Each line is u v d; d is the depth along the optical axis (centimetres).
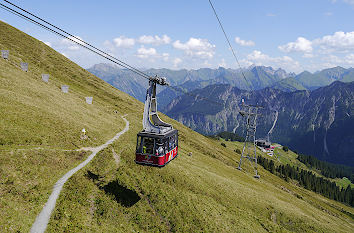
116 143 5119
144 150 3002
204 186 4988
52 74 10838
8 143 3017
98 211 2684
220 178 6166
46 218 2120
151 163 2977
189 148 9319
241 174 9075
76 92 9412
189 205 3922
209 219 3819
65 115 5428
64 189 2692
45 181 2689
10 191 2220
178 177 4672
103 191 3094
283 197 8062
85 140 4612
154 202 3572
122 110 10625
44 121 4309
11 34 12719
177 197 3981
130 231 2719
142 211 3231
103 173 3541
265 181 11050
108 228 2497
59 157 3378
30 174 2634
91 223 2416
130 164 4272
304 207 8044
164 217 3384
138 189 3684
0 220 1819
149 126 3103
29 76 7256
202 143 12169
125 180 3656
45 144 3575
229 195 5253
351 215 16125
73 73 12744
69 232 2092
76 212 2422
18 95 4862
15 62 7975
